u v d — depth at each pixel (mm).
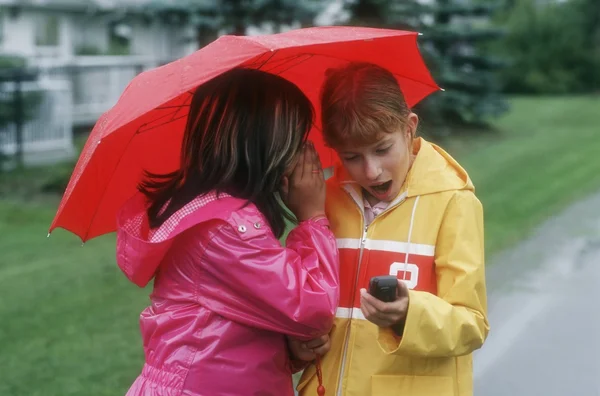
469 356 2637
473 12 19469
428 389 2500
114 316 6875
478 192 12453
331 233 2543
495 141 19219
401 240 2557
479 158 16297
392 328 2393
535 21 37188
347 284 2617
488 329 2539
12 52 21047
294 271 2404
